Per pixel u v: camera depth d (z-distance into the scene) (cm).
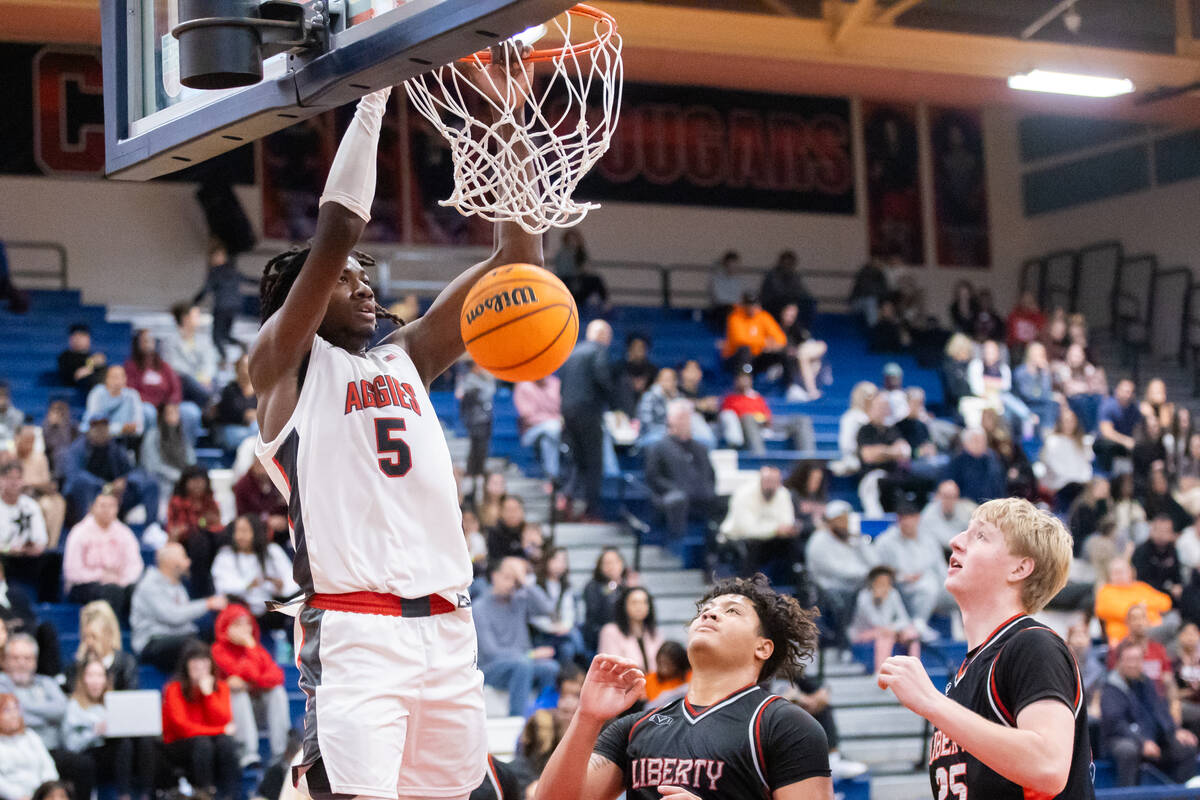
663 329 1711
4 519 966
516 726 911
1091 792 300
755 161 1956
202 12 279
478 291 310
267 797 760
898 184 2028
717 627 341
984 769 303
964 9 1563
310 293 282
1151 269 1930
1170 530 1177
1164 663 1048
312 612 289
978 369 1541
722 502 1177
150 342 1214
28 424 1135
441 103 329
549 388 1303
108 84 320
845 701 1049
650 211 1900
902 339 1748
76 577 953
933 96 1661
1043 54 1548
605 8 1391
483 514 1072
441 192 1769
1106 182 1994
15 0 1206
